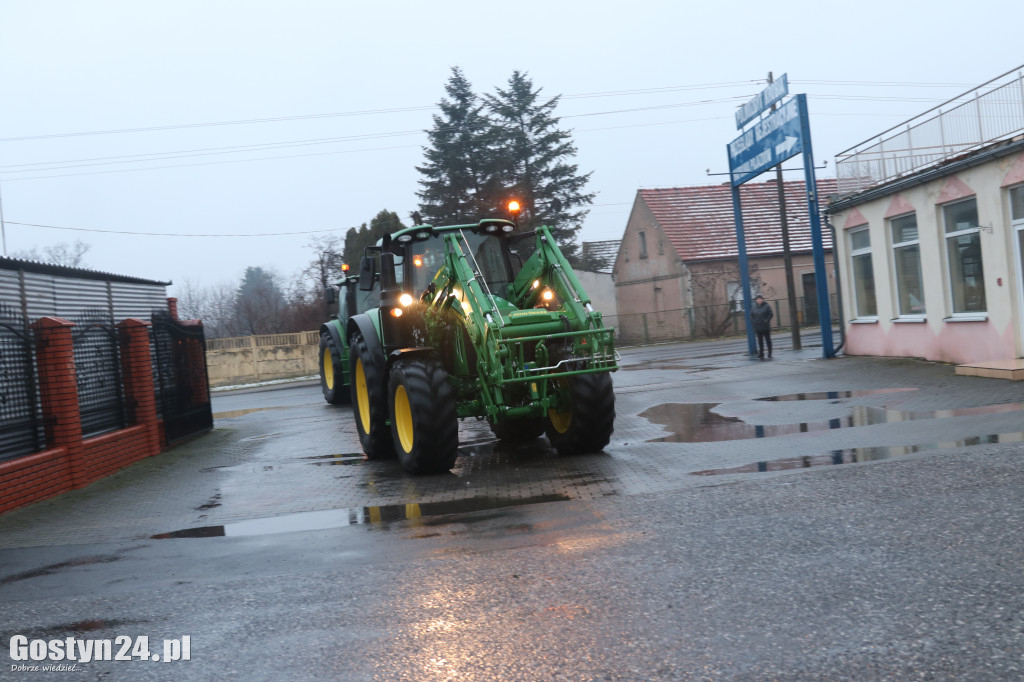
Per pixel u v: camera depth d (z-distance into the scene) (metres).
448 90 50.00
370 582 5.34
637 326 42.81
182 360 15.59
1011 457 7.07
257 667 4.09
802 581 4.58
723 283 40.97
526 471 9.05
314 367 34.81
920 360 16.62
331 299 20.02
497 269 11.03
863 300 19.36
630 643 3.97
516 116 50.12
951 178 15.09
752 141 22.52
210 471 11.28
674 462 8.66
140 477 11.36
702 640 3.93
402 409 9.77
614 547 5.61
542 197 49.97
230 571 5.96
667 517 6.29
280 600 5.14
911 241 17.05
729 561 5.05
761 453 8.67
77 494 10.35
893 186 16.73
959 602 4.07
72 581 6.10
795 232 42.38
